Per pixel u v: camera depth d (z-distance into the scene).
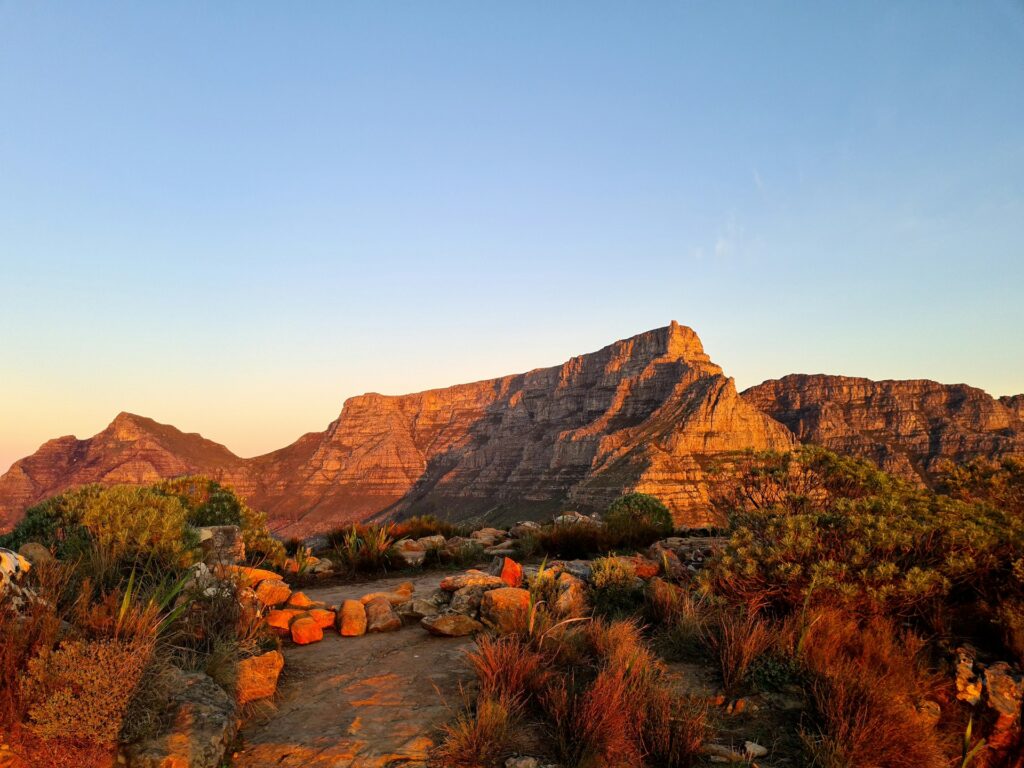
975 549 7.20
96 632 5.27
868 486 9.05
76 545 7.46
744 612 7.30
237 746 5.02
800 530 7.71
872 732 5.03
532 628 6.74
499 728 4.88
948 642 6.86
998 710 5.86
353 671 6.80
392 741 5.02
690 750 4.73
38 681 4.38
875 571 7.16
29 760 4.14
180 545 7.99
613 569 9.34
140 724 4.48
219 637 6.32
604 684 5.27
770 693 5.89
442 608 8.76
